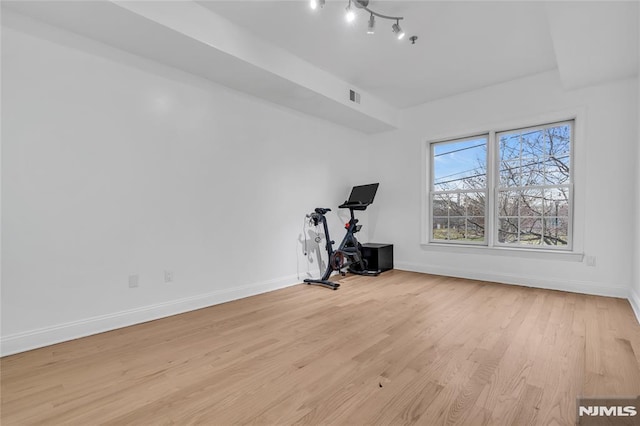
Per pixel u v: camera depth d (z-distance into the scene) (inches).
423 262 191.3
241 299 136.9
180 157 119.8
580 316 110.1
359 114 171.5
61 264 93.1
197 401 63.2
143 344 90.7
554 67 143.3
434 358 80.3
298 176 166.7
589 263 138.6
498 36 117.1
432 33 115.3
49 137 91.0
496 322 105.4
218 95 131.8
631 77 128.5
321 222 173.0
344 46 124.7
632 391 64.5
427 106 187.6
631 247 129.3
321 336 95.5
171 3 93.7
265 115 150.1
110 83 102.5
